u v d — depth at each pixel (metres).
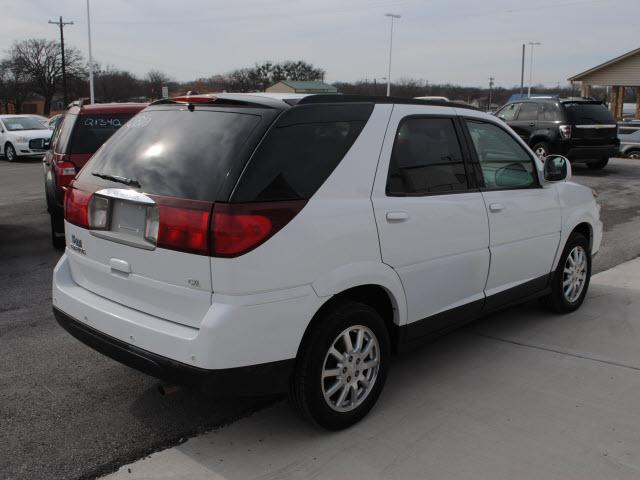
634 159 20.69
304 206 3.09
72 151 7.32
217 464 3.12
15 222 10.07
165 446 3.29
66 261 3.86
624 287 6.31
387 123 3.59
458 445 3.30
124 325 3.21
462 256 4.03
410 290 3.68
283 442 3.33
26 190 14.25
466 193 4.09
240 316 2.90
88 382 4.03
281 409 3.70
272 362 3.03
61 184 7.31
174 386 3.60
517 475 3.04
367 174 3.41
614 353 4.57
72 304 3.55
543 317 5.38
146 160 3.32
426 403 3.77
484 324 5.21
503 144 4.57
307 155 3.18
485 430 3.46
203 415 3.62
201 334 2.90
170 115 3.48
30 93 77.31
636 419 3.59
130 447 3.27
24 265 7.18
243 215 2.88
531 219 4.68
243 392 3.00
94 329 3.40
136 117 3.71
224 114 3.26
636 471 3.08
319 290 3.14
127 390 3.92
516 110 16.39
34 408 3.67
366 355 3.48
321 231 3.12
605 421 3.57
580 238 5.42
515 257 4.57
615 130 15.85
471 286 4.18
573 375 4.19
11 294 5.99
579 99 15.67
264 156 3.02
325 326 3.21
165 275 3.09
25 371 4.19
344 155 3.33
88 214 3.50
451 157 4.04
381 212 3.43
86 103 8.40
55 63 72.81
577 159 15.64
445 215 3.84
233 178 2.93
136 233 3.20
